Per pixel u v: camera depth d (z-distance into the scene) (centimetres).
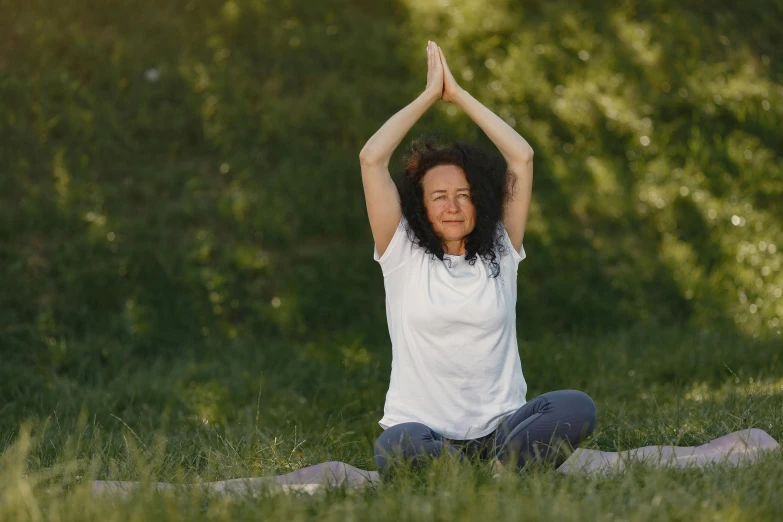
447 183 391
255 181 883
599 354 732
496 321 386
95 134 888
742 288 876
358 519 319
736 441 462
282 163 898
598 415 559
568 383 682
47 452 474
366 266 850
